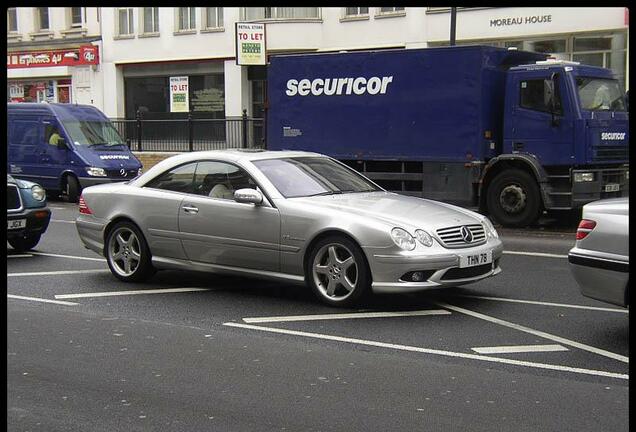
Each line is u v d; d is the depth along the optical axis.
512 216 13.91
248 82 29.25
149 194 8.64
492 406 4.84
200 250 8.20
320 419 4.64
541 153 13.56
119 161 19.41
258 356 5.96
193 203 8.24
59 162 19.16
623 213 6.04
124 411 4.80
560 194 13.56
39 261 10.48
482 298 7.98
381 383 5.29
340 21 26.58
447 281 7.15
